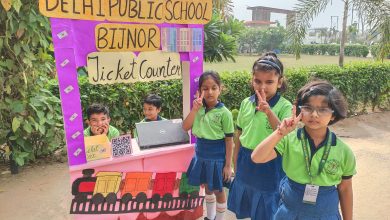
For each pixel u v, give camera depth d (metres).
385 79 8.18
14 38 4.16
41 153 4.86
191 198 3.13
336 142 1.87
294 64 20.19
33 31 4.19
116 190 2.81
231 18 10.20
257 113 2.43
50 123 4.56
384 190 3.96
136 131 3.08
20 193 3.90
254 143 2.41
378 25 7.90
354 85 7.67
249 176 2.45
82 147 2.62
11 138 4.34
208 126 2.85
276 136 1.80
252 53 32.12
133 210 2.93
